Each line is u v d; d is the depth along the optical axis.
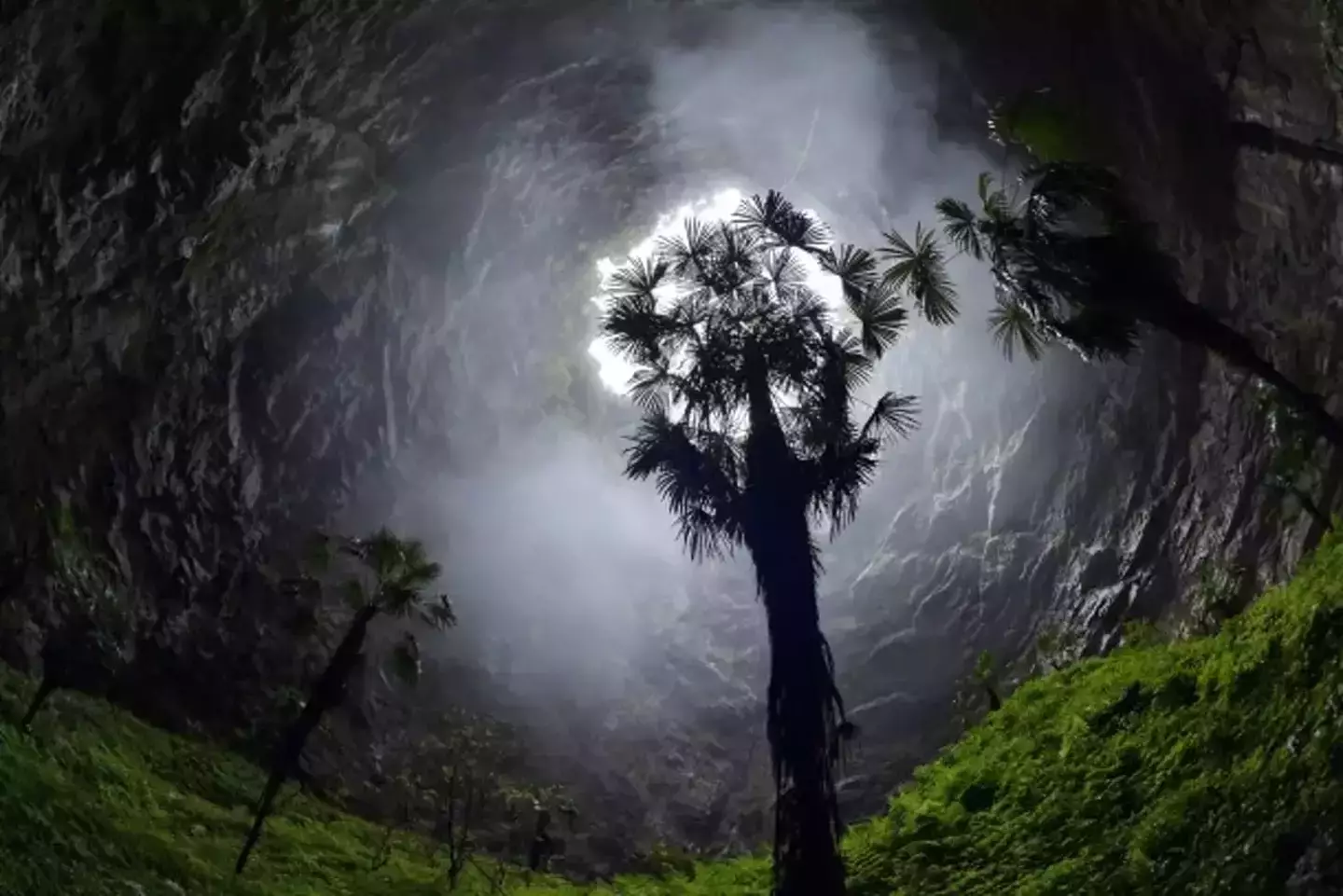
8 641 18.31
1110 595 24.58
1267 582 19.53
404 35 23.89
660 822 29.59
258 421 25.33
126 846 14.09
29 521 19.27
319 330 26.69
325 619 26.44
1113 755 15.98
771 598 12.07
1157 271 14.62
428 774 26.16
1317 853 10.22
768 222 13.81
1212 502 22.08
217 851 16.03
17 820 12.86
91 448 20.94
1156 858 12.23
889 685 30.53
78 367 20.36
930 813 18.20
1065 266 14.41
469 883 20.17
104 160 19.36
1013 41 23.50
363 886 17.45
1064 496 27.75
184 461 23.39
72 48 17.77
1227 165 20.55
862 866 17.05
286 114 22.58
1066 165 14.87
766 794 30.39
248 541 25.20
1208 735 14.25
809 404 12.99
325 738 24.70
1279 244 19.95
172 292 22.08
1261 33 18.70
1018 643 27.67
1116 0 21.12
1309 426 18.50
